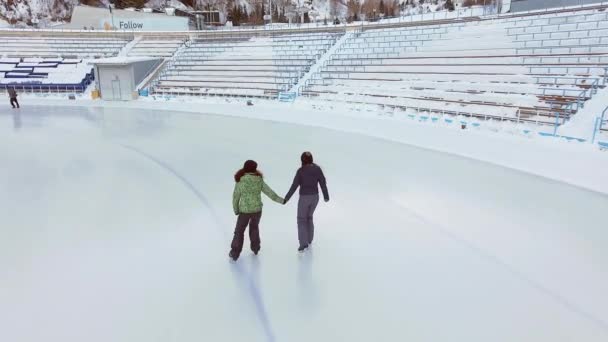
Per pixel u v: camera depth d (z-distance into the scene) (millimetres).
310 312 4812
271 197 5859
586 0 28859
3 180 9852
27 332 4441
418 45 27297
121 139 14773
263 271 5703
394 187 9336
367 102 22172
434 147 13227
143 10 52750
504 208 7992
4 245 6438
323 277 5551
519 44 22547
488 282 5422
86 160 11766
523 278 5512
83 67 33469
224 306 4918
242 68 31594
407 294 5156
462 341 4320
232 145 13797
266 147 13516
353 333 4453
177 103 25484
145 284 5352
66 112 21859
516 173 10320
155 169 10875
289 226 7188
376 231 6980
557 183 9492
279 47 34219
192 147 13500
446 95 19891
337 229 7062
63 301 4992
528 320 4652
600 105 15039
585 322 4617
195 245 6461
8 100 26859
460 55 24188
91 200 8484
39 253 6184
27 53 37500
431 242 6562
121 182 9734
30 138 14789
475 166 11023
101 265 5824
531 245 6441
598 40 19875
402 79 23906
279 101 25016
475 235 6805
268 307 4906
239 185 5668
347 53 29750
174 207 8094
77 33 42094
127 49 38500
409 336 4398
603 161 11008
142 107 23922
